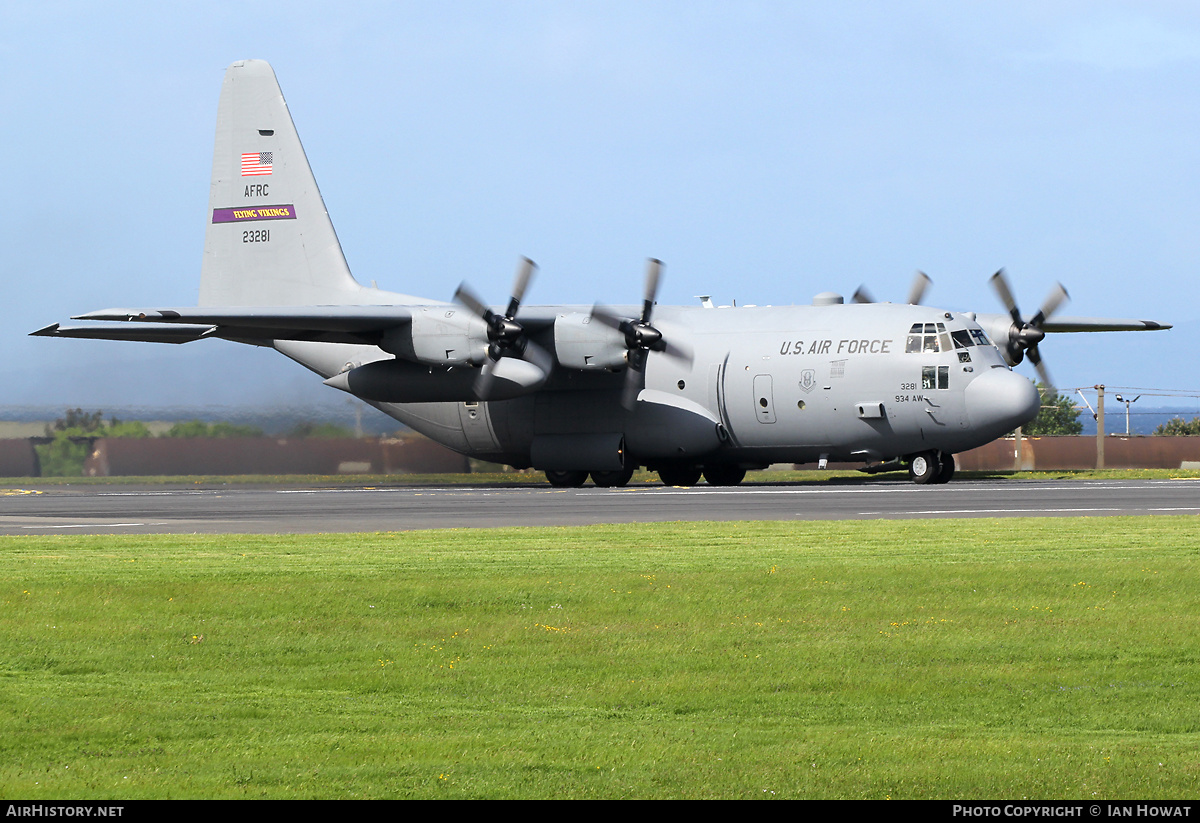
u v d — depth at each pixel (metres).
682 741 25.23
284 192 131.12
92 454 145.38
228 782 22.70
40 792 22.14
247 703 28.64
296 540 61.38
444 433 127.81
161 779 22.89
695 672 31.72
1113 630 36.59
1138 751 24.27
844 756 24.05
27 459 145.75
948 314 109.75
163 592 43.75
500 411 123.56
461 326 107.69
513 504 88.62
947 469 115.25
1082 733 25.80
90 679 31.22
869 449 111.88
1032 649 34.06
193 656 33.88
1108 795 21.81
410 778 22.89
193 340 117.56
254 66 132.62
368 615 39.56
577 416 120.38
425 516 77.44
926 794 21.92
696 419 115.31
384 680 30.95
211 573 48.34
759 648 34.50
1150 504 80.56
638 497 95.69
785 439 113.94
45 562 52.31
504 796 21.89
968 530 63.03
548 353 113.81
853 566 49.22
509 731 26.12
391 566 50.22
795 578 46.12
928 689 29.72
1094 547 55.16
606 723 26.81
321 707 28.28
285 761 23.95
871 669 31.86
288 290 130.88
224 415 145.62
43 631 37.25
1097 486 104.56
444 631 37.12
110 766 23.69
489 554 54.22
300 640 35.91
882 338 109.94
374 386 114.62
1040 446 172.12
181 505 92.19
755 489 107.38
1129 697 28.84
